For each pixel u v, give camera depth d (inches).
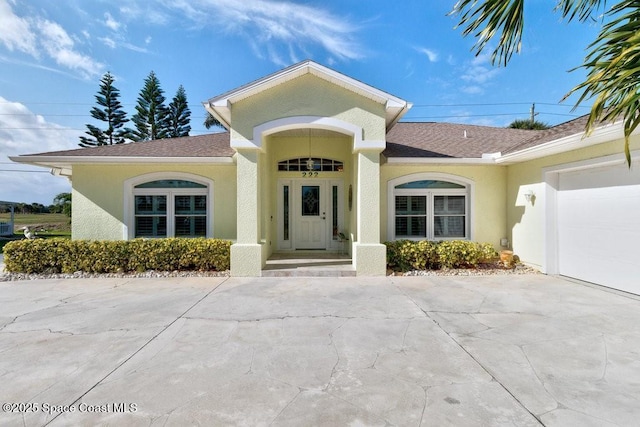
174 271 364.5
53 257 359.9
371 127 344.2
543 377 142.1
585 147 301.3
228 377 142.9
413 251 368.5
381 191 416.8
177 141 497.7
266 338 185.2
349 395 129.0
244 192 346.0
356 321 212.2
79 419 114.8
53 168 457.7
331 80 337.1
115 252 360.5
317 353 166.2
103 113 1300.4
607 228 293.9
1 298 269.1
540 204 360.5
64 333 193.0
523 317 218.8
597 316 219.9
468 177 419.2
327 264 383.2
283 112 341.1
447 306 243.6
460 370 148.6
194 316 222.2
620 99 113.2
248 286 305.1
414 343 177.9
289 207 472.4
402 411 118.7
